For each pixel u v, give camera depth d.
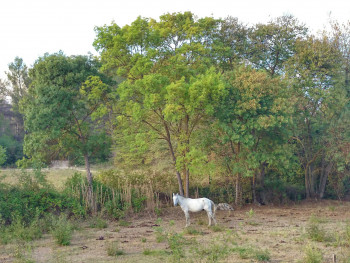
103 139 23.33
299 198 29.77
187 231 16.67
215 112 24.75
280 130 26.28
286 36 31.36
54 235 14.91
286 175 31.27
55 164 41.97
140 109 22.45
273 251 12.73
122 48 23.59
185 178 26.06
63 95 21.52
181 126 26.39
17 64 62.91
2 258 12.52
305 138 31.06
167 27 26.05
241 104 23.95
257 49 31.86
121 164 32.66
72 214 20.41
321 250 12.52
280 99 24.23
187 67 25.14
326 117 29.19
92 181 23.39
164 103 23.92
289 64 29.56
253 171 25.06
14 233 15.72
